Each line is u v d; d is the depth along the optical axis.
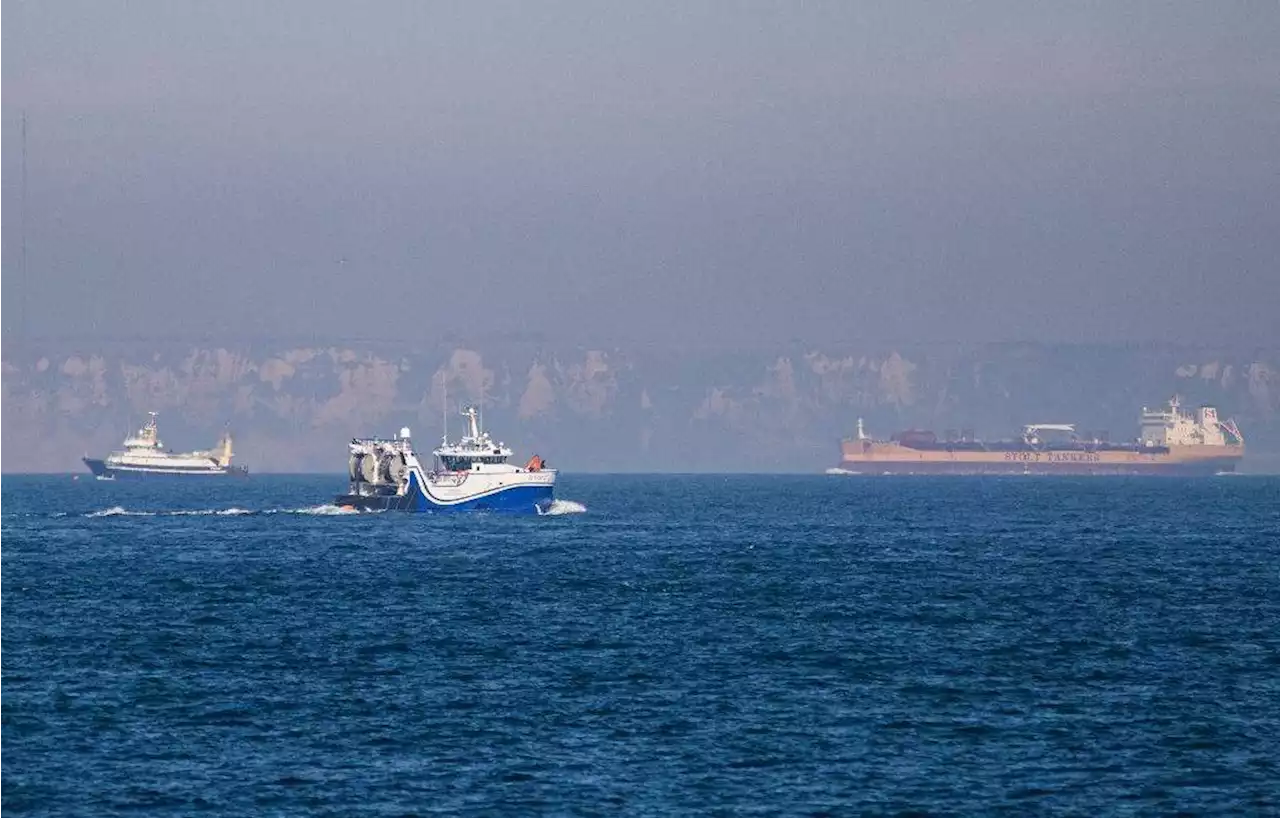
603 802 191.62
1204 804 192.50
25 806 188.50
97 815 185.38
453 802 191.38
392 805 189.88
